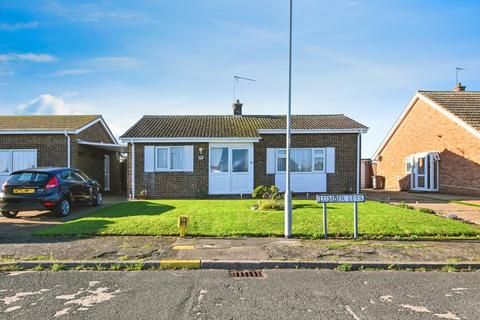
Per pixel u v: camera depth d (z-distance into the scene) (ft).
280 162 62.90
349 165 63.21
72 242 26.96
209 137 58.13
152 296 17.39
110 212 39.01
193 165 59.16
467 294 17.80
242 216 35.37
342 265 22.15
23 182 37.73
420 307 16.10
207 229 30.40
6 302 16.56
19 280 19.74
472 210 42.45
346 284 19.27
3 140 59.36
